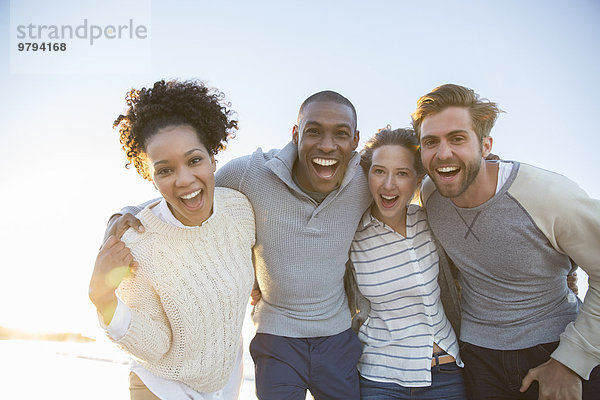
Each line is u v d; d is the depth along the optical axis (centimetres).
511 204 196
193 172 176
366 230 230
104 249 165
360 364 234
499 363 213
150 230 178
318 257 217
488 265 208
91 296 158
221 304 185
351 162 220
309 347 221
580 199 188
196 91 183
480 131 196
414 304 227
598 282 193
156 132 175
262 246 218
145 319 169
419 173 225
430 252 227
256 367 223
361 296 240
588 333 192
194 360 182
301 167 221
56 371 485
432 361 224
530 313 209
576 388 193
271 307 226
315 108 209
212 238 187
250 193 213
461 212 205
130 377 191
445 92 196
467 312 227
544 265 201
